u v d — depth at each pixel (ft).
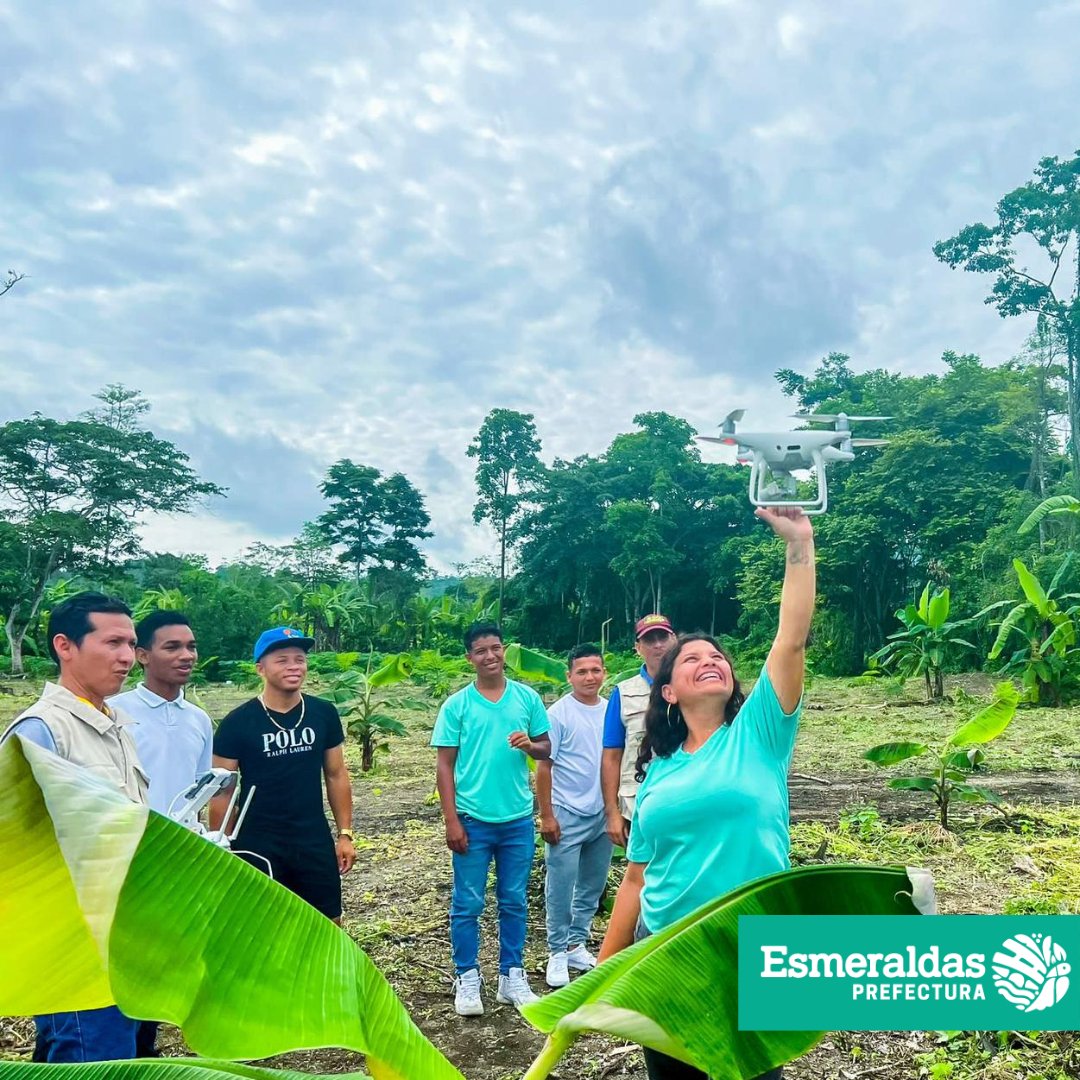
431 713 65.67
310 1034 5.26
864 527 114.42
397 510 240.73
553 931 15.31
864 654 117.39
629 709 14.99
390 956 16.81
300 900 5.93
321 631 147.43
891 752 25.45
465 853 14.64
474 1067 12.82
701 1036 5.88
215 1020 5.04
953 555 105.50
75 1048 8.71
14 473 139.74
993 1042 12.47
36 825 4.83
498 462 219.20
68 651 9.62
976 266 136.05
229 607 137.39
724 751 8.34
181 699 12.79
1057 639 55.72
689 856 8.13
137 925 5.01
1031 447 120.57
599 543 190.80
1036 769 35.27
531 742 14.66
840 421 7.20
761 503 7.36
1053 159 130.31
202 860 5.52
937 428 121.60
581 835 15.44
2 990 4.82
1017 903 16.28
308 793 13.03
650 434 195.42
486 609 156.04
